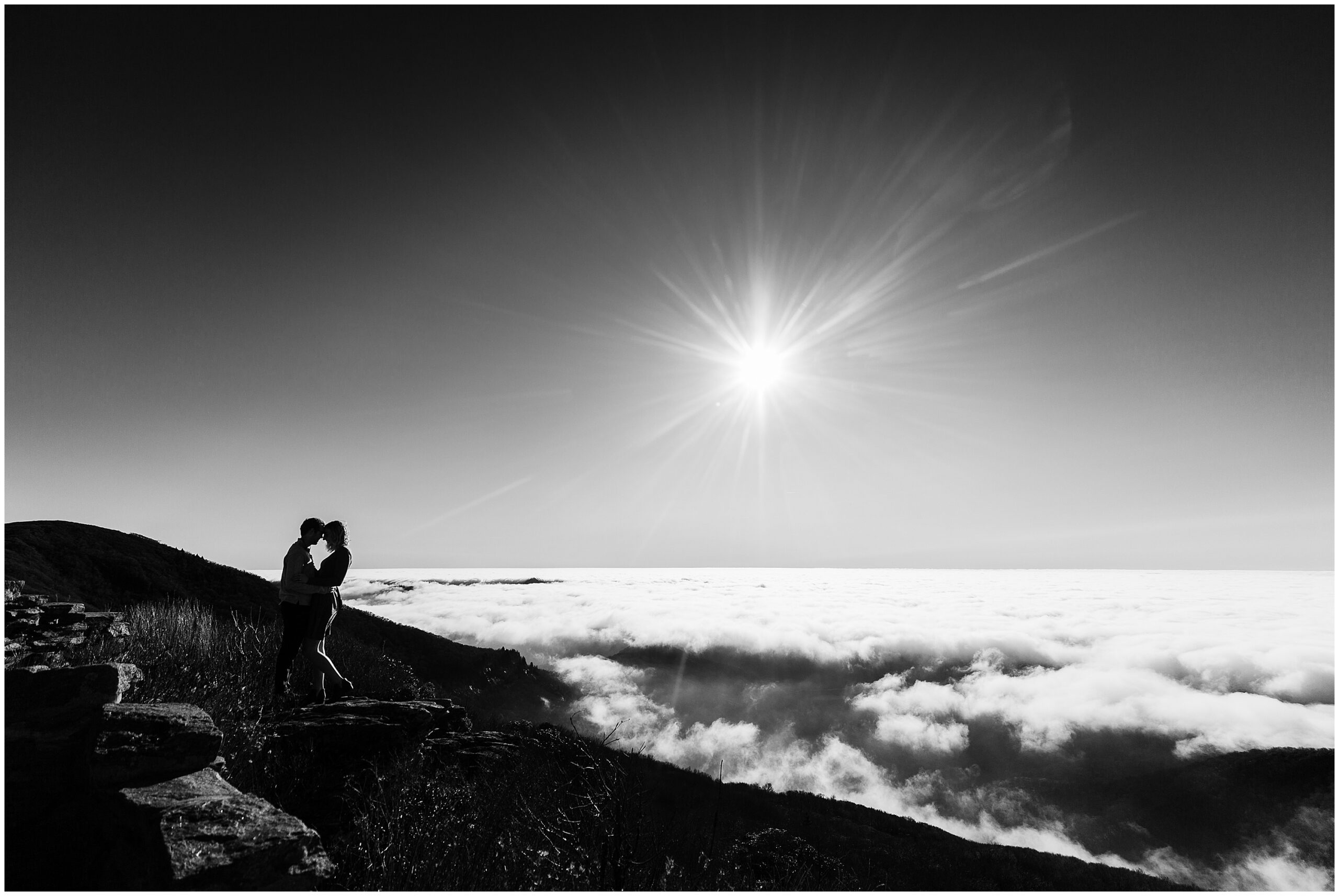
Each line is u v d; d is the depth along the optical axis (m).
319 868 3.07
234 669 7.42
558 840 4.93
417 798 5.02
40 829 3.38
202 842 2.85
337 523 7.56
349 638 11.38
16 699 3.73
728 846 7.39
